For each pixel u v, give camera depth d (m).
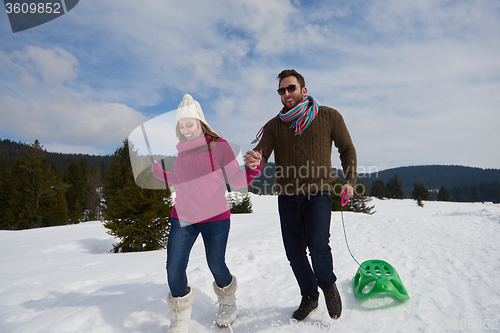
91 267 4.62
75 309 2.46
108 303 2.47
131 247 10.91
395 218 8.09
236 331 2.06
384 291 2.34
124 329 2.09
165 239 11.18
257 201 39.44
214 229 1.94
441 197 103.19
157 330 2.08
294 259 2.15
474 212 8.69
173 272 1.85
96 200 46.97
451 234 5.43
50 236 11.42
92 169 64.25
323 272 1.96
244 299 2.65
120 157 17.39
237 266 3.51
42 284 3.65
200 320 2.24
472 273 2.98
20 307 2.75
